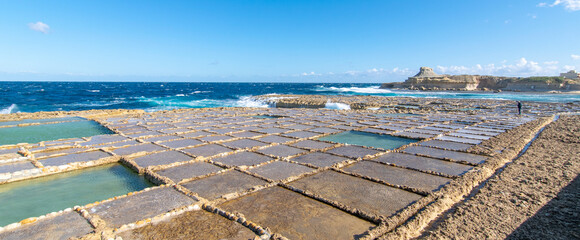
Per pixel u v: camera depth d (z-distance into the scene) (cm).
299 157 750
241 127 1259
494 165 644
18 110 2556
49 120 1491
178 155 773
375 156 753
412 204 451
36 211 468
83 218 416
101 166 697
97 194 536
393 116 1708
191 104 3184
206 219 412
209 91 6706
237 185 546
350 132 1159
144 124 1338
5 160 698
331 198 487
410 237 368
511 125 1279
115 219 410
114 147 855
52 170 639
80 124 1370
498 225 380
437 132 1124
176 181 567
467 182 534
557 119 1476
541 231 361
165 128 1220
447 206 450
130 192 518
